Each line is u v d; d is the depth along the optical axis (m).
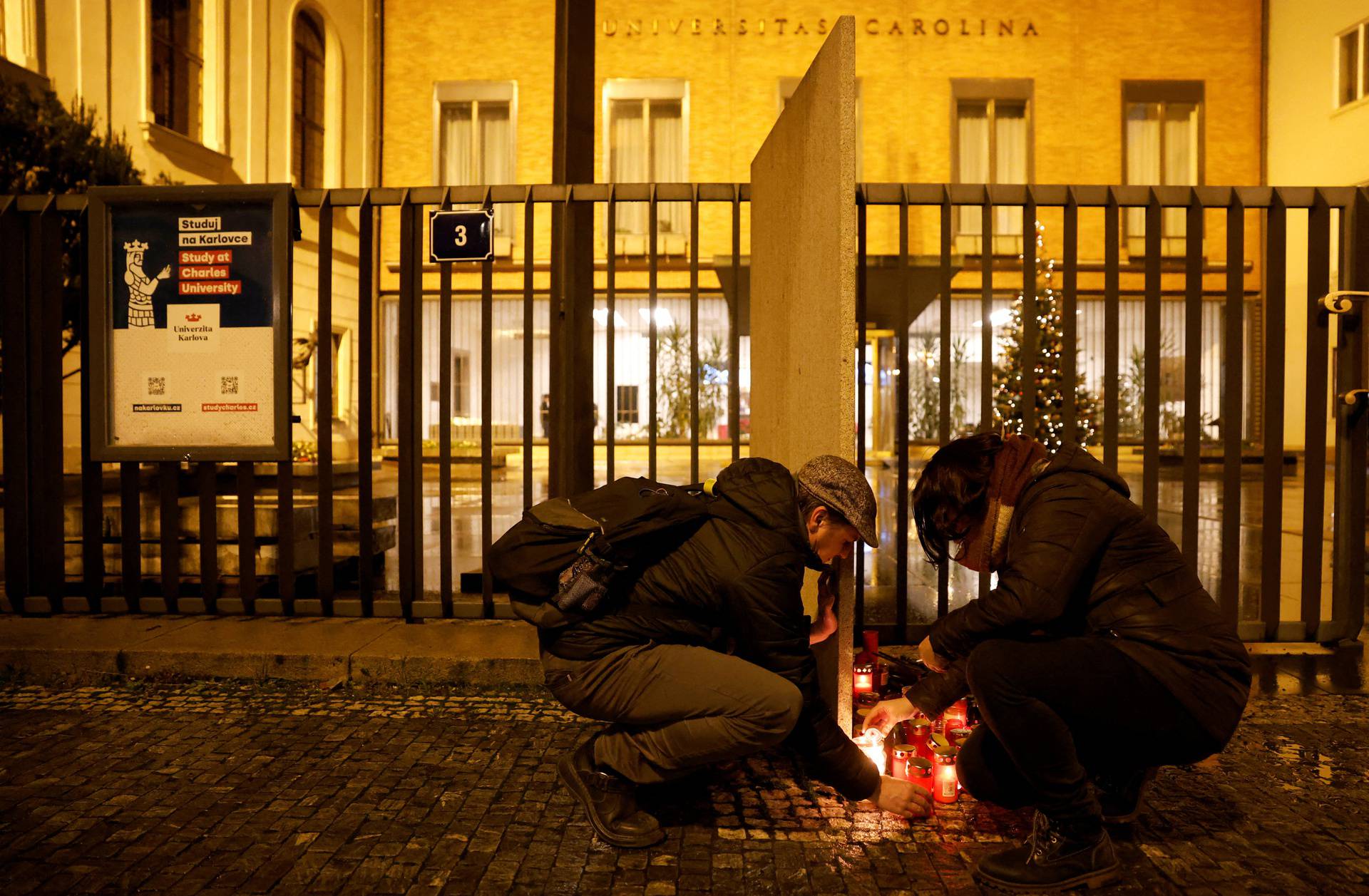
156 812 2.54
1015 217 19.05
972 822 2.52
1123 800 2.43
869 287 12.46
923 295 12.70
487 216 4.16
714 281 19.08
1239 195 3.93
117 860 2.26
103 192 4.15
